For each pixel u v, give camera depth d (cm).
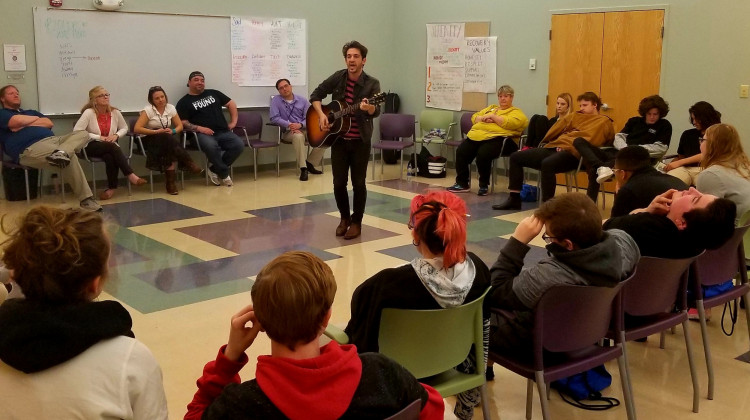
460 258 227
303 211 666
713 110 558
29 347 131
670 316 303
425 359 234
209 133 781
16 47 696
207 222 621
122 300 427
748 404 309
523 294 251
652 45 716
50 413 134
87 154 702
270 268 138
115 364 137
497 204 708
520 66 834
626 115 748
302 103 860
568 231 246
